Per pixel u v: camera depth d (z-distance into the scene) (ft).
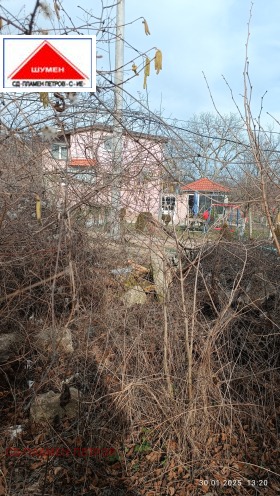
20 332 13.12
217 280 14.16
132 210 15.37
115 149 14.60
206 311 14.47
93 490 9.80
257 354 12.94
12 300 12.96
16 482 9.86
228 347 12.43
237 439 11.25
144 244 12.91
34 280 13.41
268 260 15.23
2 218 12.14
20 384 12.66
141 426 11.39
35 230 13.19
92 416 11.09
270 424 11.85
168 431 11.05
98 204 14.48
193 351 12.17
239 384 12.25
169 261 12.84
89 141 14.16
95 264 15.07
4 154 13.15
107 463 10.55
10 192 13.04
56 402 11.55
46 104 10.38
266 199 10.69
